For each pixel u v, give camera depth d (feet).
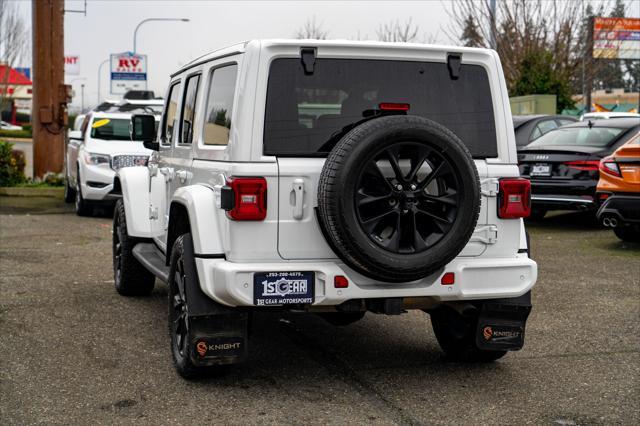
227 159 17.04
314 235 16.87
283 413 16.48
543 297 27.55
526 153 43.27
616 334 22.86
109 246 38.45
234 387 18.08
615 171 35.53
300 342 22.02
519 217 18.29
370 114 17.46
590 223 46.21
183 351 18.33
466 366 19.86
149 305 26.23
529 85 92.73
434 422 16.07
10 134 148.56
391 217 16.38
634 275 31.24
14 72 188.44
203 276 16.93
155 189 24.71
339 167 15.87
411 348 21.49
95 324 23.65
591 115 70.08
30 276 30.83
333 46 17.30
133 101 55.77
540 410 16.80
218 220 17.08
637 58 166.09
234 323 17.30
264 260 16.72
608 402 17.33
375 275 16.40
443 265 16.74
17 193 63.82
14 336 22.24
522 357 20.67
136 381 18.42
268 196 16.63
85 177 49.49
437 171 16.44
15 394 17.51
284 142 16.83
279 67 16.99
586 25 114.73
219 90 18.60
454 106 18.07
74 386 18.06
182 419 16.11
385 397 17.52
